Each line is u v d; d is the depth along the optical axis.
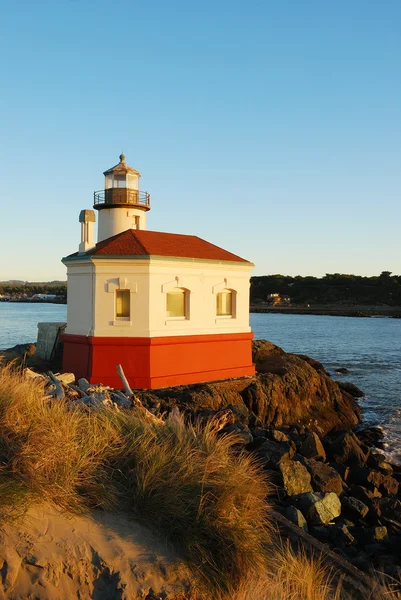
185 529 6.57
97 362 20.61
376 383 37.94
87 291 21.19
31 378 12.09
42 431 7.21
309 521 10.68
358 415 27.19
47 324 26.95
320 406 25.36
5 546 5.45
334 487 13.03
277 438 15.98
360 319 140.38
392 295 186.88
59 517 6.11
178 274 21.47
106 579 5.69
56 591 5.34
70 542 5.82
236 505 7.30
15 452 6.61
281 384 23.94
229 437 10.76
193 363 21.92
